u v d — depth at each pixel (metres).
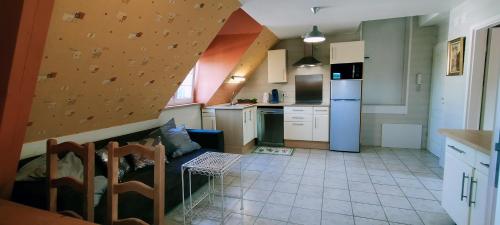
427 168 3.93
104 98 2.51
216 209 2.74
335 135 4.97
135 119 3.35
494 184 1.35
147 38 2.21
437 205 2.76
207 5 2.46
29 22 1.31
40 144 2.37
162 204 1.36
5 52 1.35
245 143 4.86
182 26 2.44
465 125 3.22
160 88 3.11
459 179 2.10
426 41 4.85
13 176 1.79
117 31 1.91
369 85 5.39
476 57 3.08
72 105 2.26
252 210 2.71
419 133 5.05
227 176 3.71
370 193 3.08
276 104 5.41
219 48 4.63
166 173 2.66
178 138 3.32
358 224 2.43
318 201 2.90
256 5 3.23
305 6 3.33
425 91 4.95
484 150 1.71
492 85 3.04
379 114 5.29
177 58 2.83
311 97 5.63
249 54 4.91
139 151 1.39
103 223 1.86
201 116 4.93
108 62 2.12
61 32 1.58
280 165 4.19
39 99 1.93
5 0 1.26
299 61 5.26
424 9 3.59
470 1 3.15
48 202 1.61
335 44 4.79
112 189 1.44
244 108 4.75
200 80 4.81
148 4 1.90
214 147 3.61
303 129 5.23
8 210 1.29
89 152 1.48
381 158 4.48
